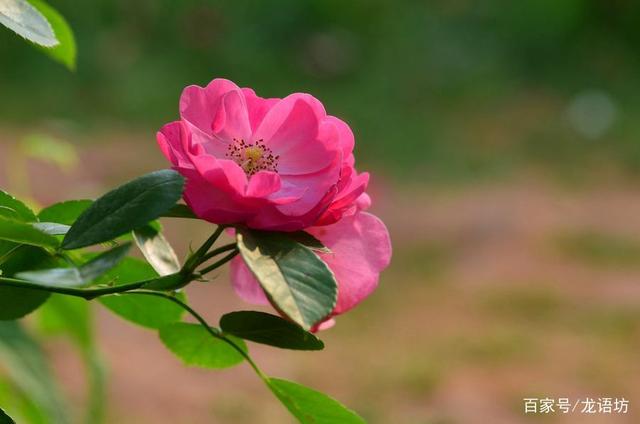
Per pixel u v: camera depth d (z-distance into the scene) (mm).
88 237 1393
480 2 18547
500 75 17203
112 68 15422
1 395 2992
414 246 10656
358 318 8750
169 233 9969
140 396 6945
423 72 16906
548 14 18219
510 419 6875
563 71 17547
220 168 1417
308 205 1485
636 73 17625
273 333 1595
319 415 1679
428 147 14211
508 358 7930
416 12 18094
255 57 16656
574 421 6840
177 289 1509
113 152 12438
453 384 7410
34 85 14641
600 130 15375
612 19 18516
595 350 8117
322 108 1550
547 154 14445
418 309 9016
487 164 13711
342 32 17375
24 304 1711
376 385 7371
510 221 11273
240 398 7129
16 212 1649
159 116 14430
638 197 12789
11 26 1527
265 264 1399
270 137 1558
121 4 16625
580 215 11781
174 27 16781
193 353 1813
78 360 6977
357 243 1605
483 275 9914
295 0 17469
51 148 4398
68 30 2246
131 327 8148
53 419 2814
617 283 9727
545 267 10109
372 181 12812
